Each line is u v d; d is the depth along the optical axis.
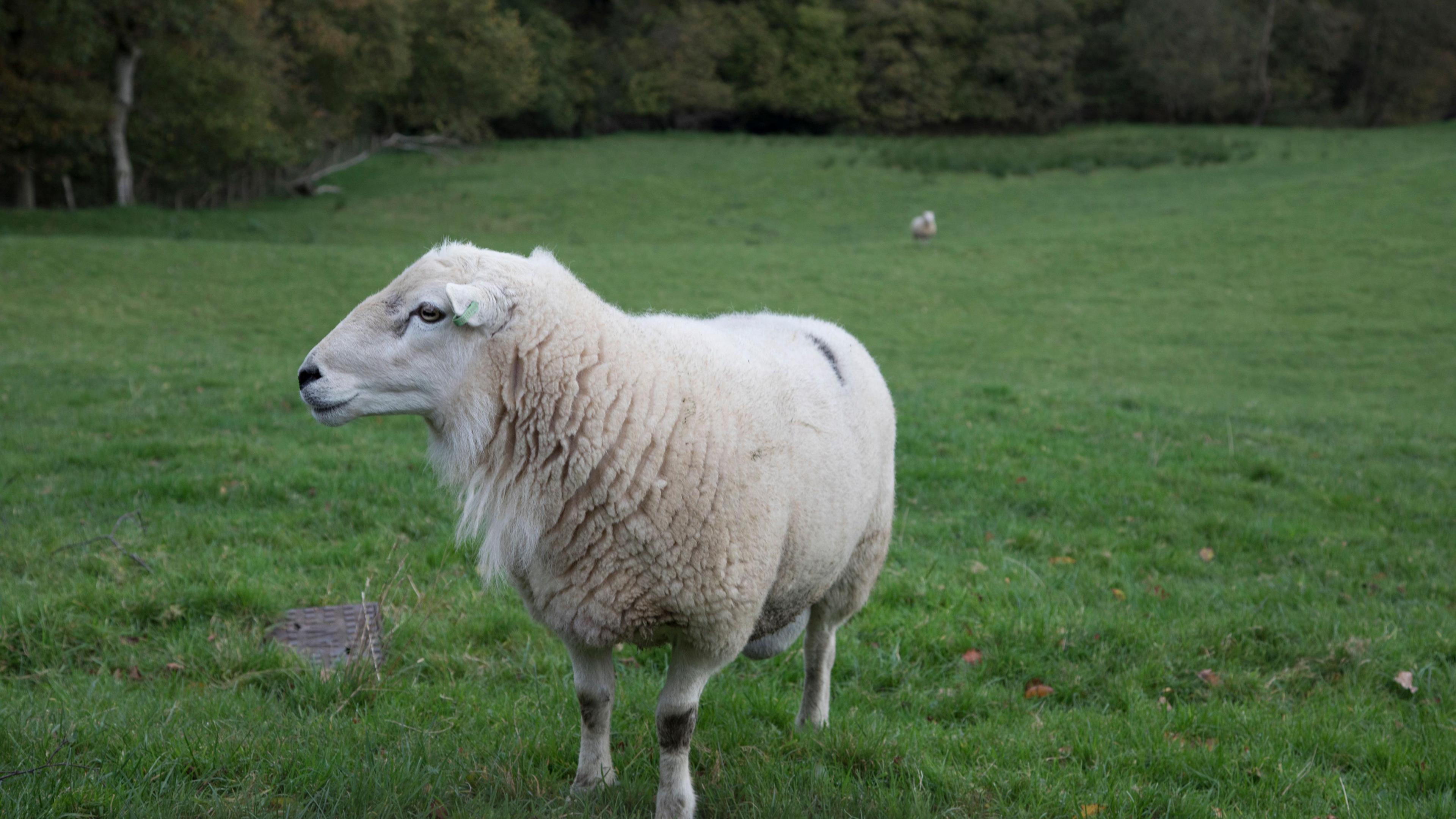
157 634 4.80
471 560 6.02
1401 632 5.52
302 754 3.50
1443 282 23.20
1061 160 46.31
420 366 3.20
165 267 21.03
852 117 60.69
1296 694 4.92
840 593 4.29
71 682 4.27
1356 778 4.06
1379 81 61.31
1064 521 7.70
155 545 5.93
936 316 21.94
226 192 38.00
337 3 34.47
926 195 41.09
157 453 8.15
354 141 49.38
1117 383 16.09
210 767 3.40
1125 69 62.19
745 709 4.39
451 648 4.84
